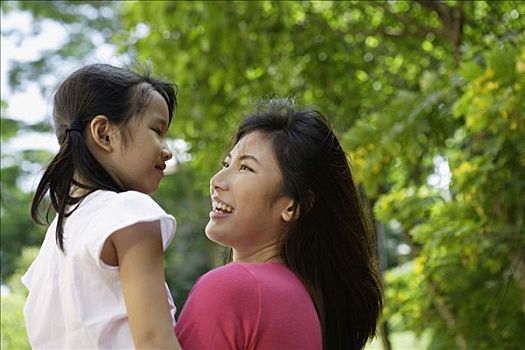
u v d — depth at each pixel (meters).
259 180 2.48
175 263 16.52
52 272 2.26
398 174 6.83
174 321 2.34
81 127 2.30
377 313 2.68
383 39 7.13
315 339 2.37
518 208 5.62
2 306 6.20
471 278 6.00
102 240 2.11
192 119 7.52
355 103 7.49
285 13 7.05
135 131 2.30
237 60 7.21
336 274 2.57
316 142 2.53
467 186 5.48
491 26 6.42
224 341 2.26
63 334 2.22
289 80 7.25
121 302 2.14
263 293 2.30
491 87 5.12
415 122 5.68
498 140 5.28
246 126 2.58
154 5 7.18
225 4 6.98
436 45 7.00
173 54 7.28
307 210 2.51
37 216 2.35
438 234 5.51
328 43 7.28
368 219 2.66
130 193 2.19
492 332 5.91
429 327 6.29
